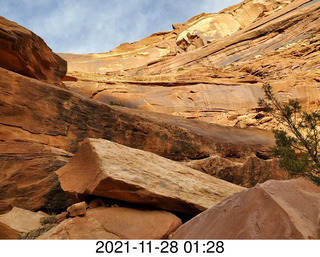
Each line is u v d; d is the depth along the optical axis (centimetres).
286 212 328
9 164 875
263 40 5656
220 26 7206
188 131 1491
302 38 5028
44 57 1591
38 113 1030
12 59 1322
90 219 484
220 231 359
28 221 659
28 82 1049
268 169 1441
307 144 1006
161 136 1394
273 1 7119
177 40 7306
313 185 422
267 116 3023
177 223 539
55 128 1060
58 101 1105
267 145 1673
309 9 5494
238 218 357
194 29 7250
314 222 333
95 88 3219
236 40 5869
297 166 965
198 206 600
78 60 6606
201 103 3322
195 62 5947
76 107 1159
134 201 556
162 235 484
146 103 3069
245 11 7425
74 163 627
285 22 5594
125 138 1289
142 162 657
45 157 948
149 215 539
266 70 4122
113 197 554
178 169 736
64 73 1809
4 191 817
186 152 1441
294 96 3334
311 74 3612
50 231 465
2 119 940
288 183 406
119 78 3759
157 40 7906
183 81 3628
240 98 3431
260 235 319
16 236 580
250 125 2791
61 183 615
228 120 2934
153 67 6131
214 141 1544
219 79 3784
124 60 6694
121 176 548
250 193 379
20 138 949
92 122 1201
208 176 804
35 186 881
